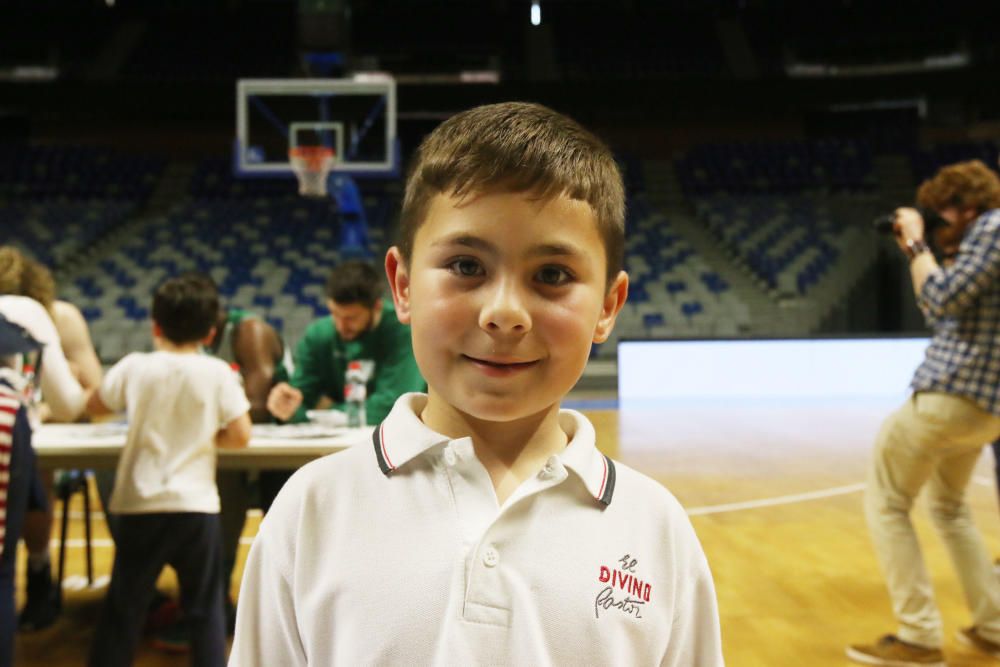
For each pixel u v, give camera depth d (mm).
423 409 835
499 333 676
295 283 12008
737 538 4297
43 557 3201
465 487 739
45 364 2408
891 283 12812
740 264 13117
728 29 18375
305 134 8188
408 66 18031
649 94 16000
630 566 757
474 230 678
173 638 2971
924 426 2559
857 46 17688
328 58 8516
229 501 3098
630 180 15062
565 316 688
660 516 797
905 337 10234
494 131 702
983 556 2818
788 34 18016
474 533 726
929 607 2680
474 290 690
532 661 696
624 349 9969
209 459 2387
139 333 10531
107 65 16984
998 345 2457
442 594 706
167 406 2336
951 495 2832
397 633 700
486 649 693
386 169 8141
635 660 744
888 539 2707
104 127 16391
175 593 3475
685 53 17938
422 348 716
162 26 17922
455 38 18062
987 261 2387
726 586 3570
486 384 691
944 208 2646
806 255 12781
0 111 16297
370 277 2842
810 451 6641
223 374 2408
